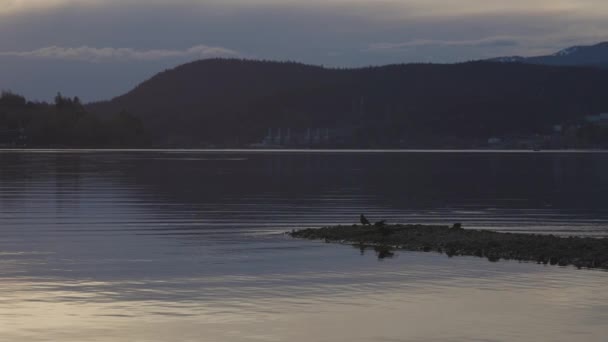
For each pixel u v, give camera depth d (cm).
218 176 14450
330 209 7875
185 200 8856
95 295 3284
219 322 2825
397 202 8856
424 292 3388
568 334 2694
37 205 8012
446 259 4356
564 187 11819
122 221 6481
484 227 6372
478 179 13962
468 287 3506
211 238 5344
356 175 15175
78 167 17788
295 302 3167
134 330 2708
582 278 3744
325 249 4781
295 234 5531
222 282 3597
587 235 5822
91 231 5738
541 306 3114
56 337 2614
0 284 3522
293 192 10412
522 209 8062
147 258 4347
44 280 3628
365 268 4022
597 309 3062
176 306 3078
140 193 9938
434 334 2688
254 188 11188
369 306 3102
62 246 4862
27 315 2917
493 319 2897
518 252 4531
